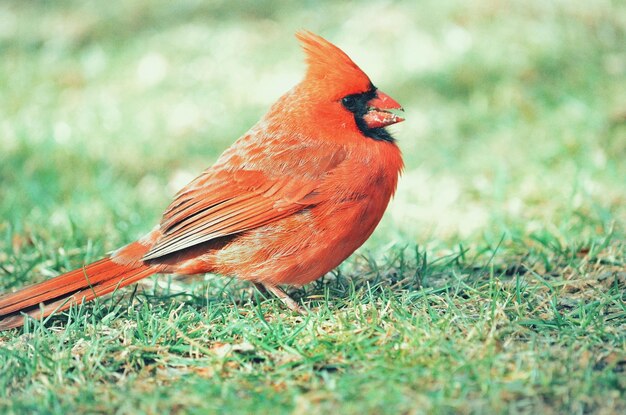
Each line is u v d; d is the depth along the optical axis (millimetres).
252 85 18188
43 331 7859
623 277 8820
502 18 18484
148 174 14797
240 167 8539
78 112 17344
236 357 7207
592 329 7379
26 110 17547
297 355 7270
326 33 19766
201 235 8422
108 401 6621
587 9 17906
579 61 16516
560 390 6383
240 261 8523
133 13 21969
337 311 8023
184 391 6707
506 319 7559
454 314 7742
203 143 15875
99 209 12375
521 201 11977
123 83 18812
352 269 9812
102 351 7336
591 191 11945
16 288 9727
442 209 12359
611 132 13922
